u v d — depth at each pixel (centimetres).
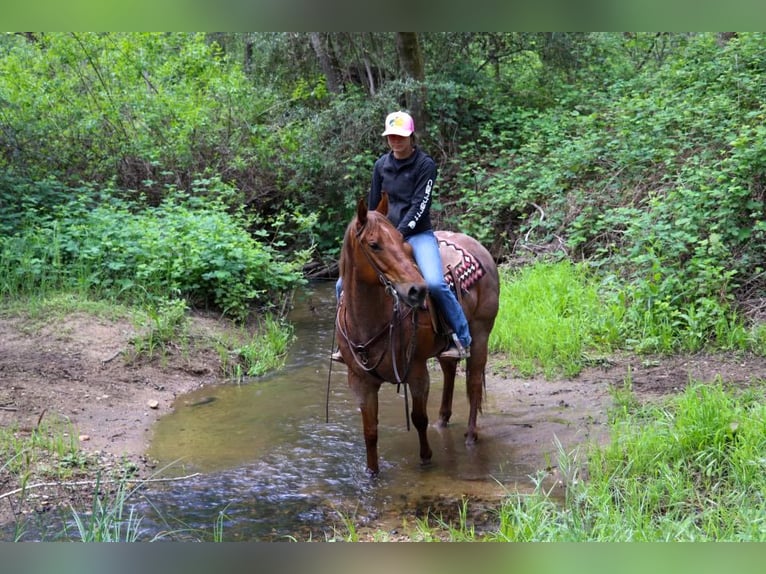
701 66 1407
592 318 939
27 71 1538
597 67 1902
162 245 1054
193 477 610
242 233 1162
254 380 884
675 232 965
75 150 1416
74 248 1021
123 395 788
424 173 587
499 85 1922
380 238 527
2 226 1034
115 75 1617
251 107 1688
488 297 682
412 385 598
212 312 1068
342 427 724
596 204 1248
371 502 561
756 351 808
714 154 1106
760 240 951
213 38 2233
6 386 750
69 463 618
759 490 499
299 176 1567
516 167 1522
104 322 916
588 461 595
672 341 855
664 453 569
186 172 1512
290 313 1208
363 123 1608
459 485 586
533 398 779
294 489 587
